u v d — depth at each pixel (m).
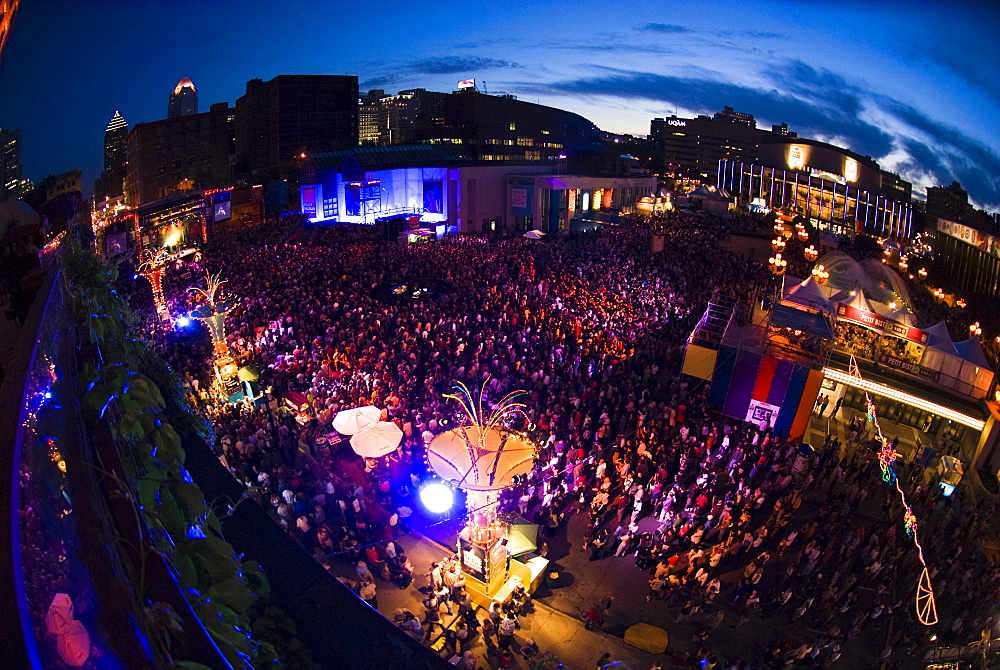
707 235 76.50
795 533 20.58
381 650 4.84
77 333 4.47
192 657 2.50
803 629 17.75
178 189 84.12
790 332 30.81
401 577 17.92
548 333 35.88
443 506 17.31
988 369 28.94
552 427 25.69
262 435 23.31
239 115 136.38
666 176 181.12
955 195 76.94
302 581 5.25
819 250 76.12
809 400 28.97
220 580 3.30
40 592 1.85
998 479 26.62
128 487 2.96
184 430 6.08
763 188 134.00
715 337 32.16
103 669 1.93
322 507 19.94
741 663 15.13
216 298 35.44
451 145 89.19
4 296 7.15
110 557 2.43
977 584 19.27
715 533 20.69
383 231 69.06
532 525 19.08
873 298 39.72
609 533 20.89
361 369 29.00
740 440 27.41
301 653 4.44
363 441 21.27
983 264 62.91
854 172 119.44
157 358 6.43
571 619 17.45
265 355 30.69
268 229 61.97
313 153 71.94
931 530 22.56
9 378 2.58
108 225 45.72
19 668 1.32
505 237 71.62
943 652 16.92
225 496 5.74
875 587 19.38
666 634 16.88
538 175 83.44
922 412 31.23
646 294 45.94
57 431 2.77
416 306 38.88
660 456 24.97
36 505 2.12
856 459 26.52
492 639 16.16
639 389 30.98
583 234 73.88
